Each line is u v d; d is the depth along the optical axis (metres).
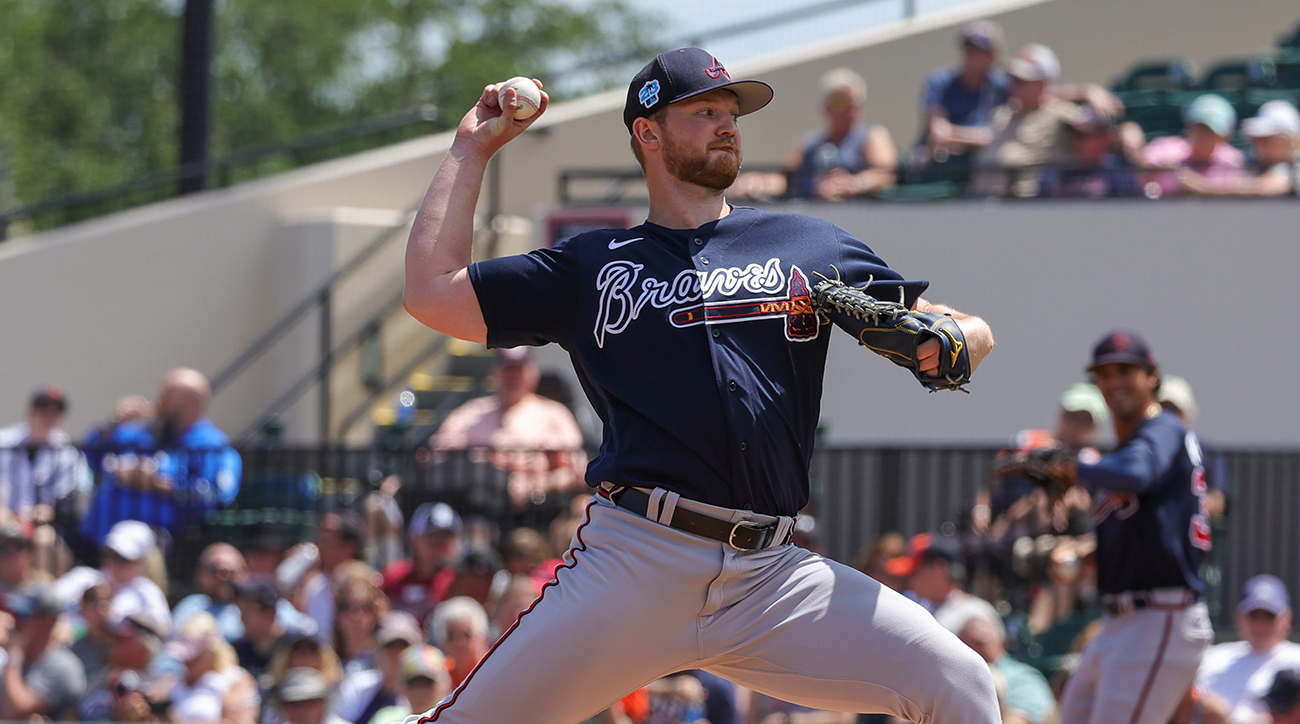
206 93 50.19
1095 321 39.03
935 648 10.52
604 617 10.51
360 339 46.53
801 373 10.71
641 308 10.54
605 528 10.67
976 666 10.58
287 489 34.62
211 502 33.75
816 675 10.66
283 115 116.69
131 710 25.53
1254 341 38.16
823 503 34.97
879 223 40.19
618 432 10.66
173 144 106.12
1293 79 49.16
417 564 29.47
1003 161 41.06
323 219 47.34
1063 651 28.75
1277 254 38.12
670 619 10.54
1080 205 39.28
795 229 10.97
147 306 47.09
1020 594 29.59
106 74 110.75
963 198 40.38
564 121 51.00
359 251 47.84
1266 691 23.61
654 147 10.95
